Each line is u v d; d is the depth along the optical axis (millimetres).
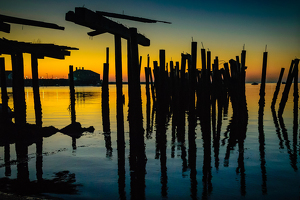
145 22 9039
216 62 14602
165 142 10422
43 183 6273
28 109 23297
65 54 14984
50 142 10422
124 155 8562
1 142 10328
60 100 35281
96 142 10406
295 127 13633
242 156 8391
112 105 27312
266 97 39188
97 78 162875
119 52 9938
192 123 11578
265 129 13086
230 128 13414
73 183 6281
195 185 6129
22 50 12219
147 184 6195
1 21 9312
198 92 17438
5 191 5816
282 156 8367
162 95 12242
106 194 5684
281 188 5941
